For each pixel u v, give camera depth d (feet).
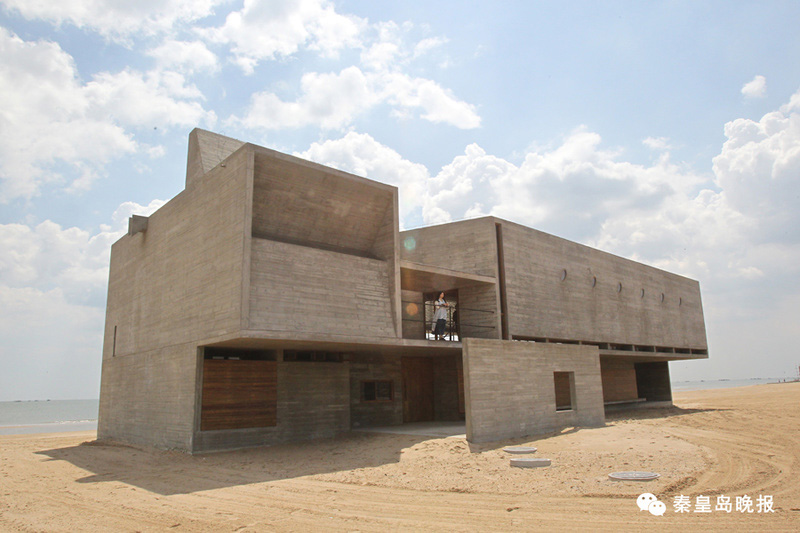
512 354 53.98
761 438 49.96
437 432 54.39
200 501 30.81
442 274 62.34
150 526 25.72
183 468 42.52
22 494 34.73
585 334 82.12
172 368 53.67
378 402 65.72
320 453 47.44
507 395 52.37
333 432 58.54
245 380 52.49
